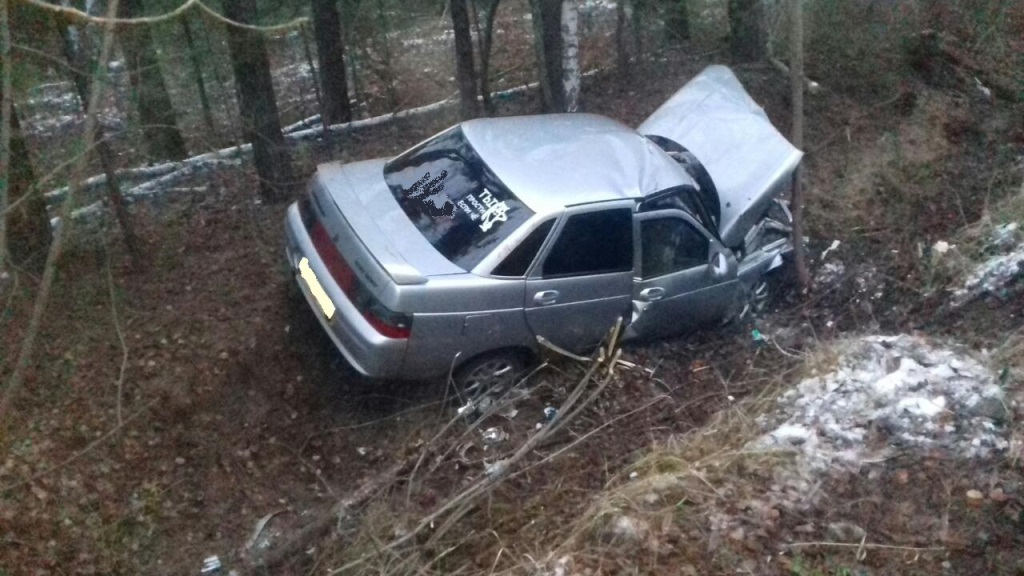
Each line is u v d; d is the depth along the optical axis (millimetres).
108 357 5867
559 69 9344
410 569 4480
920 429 5055
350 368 5906
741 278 6863
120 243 7098
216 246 7219
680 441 5387
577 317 5766
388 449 5488
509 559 4527
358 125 9930
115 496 5031
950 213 8500
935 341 6211
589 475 5281
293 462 5441
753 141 7051
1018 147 9633
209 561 4781
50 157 6449
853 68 10617
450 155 5895
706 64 11117
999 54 11750
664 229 5992
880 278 7605
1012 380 5430
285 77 11805
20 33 5590
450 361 5332
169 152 8367
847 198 8688
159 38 8008
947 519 4500
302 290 5625
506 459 5398
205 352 5930
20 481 4840
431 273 5082
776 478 4758
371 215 5383
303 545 4883
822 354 5973
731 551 4293
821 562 4250
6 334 5902
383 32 10508
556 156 5906
